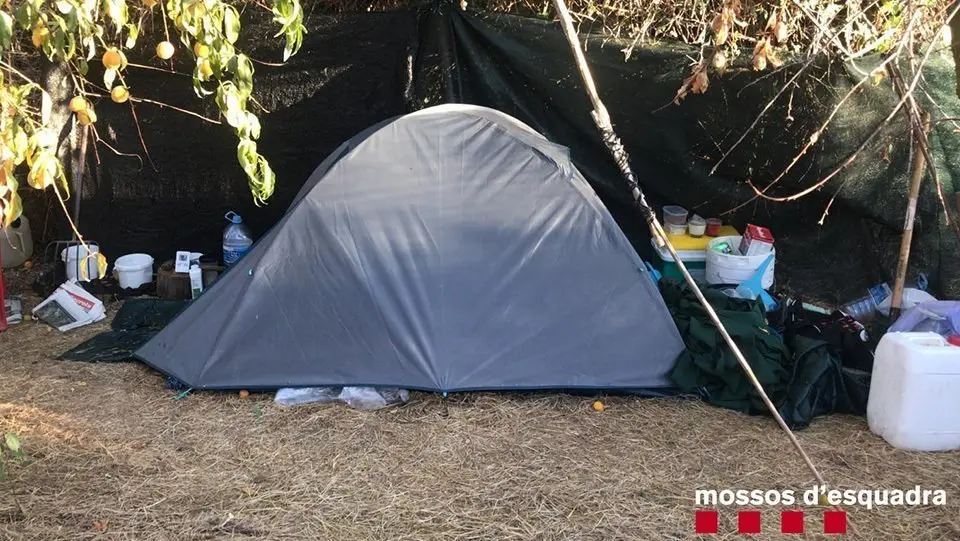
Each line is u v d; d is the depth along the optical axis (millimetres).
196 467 3406
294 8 2762
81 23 2510
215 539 2982
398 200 4055
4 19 2334
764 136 4914
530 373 3998
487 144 4117
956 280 4984
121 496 3201
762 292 4617
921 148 3949
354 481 3332
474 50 4961
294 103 5105
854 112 4777
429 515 3135
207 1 2592
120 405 3881
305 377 3988
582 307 4059
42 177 2555
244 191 5285
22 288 5320
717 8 5031
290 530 3035
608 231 4078
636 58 4875
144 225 5336
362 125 5141
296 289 4016
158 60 5035
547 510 3174
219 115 5113
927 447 3600
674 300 4426
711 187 5070
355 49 5016
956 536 3049
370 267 4008
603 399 4016
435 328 3975
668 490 3307
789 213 5094
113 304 5098
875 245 5047
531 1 5324
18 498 3170
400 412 3846
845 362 4219
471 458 3504
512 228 4062
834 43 4566
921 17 4125
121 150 5203
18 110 2631
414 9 4953
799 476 3414
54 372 4184
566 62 4926
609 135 3350
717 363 3965
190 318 4207
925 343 3619
